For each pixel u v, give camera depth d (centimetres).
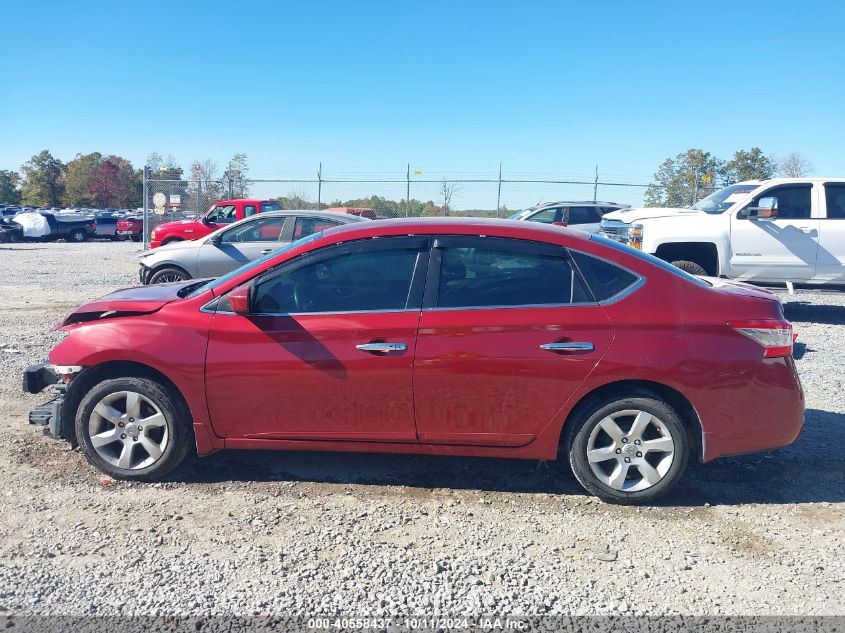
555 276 454
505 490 471
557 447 452
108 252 2555
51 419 478
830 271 1088
